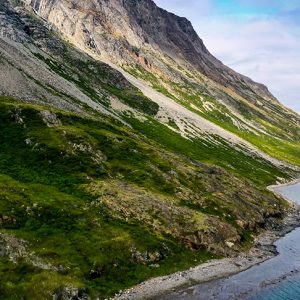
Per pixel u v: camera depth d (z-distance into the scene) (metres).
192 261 72.06
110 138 115.00
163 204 86.25
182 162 122.62
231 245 81.44
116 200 82.62
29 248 59.91
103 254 63.75
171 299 57.62
